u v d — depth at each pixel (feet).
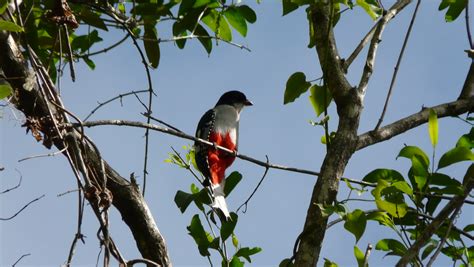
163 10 35.58
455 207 26.12
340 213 26.12
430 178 27.27
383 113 30.04
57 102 30.48
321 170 28.43
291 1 31.42
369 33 32.17
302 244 27.35
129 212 32.99
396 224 30.12
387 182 28.02
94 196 28.25
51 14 31.14
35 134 29.68
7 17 31.96
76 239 27.12
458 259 30.01
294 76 31.42
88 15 34.04
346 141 28.84
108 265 27.40
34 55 30.60
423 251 29.94
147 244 33.14
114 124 30.40
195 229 31.12
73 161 30.25
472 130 32.27
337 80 30.17
